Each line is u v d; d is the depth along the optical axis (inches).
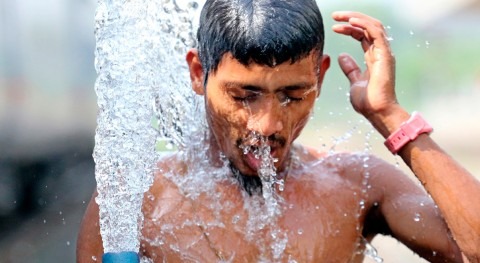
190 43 187.3
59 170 370.9
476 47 895.7
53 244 336.5
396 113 178.4
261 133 159.9
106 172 168.9
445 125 788.6
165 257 173.3
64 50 408.5
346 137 194.2
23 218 353.4
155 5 179.6
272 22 157.3
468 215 171.3
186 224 174.6
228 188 177.0
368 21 182.2
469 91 827.4
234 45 157.6
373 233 188.7
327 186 181.5
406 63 816.9
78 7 412.8
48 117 392.5
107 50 169.0
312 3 163.6
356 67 186.2
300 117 163.8
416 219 180.2
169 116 185.0
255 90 158.6
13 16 402.9
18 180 356.2
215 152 179.3
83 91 406.0
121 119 168.9
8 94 393.1
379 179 184.9
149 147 169.9
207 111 169.5
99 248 177.3
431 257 181.6
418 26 796.0
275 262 173.5
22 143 372.2
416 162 176.7
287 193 178.5
